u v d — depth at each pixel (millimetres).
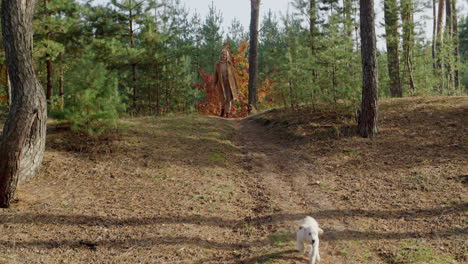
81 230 6004
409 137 10320
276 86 16938
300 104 16688
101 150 10164
